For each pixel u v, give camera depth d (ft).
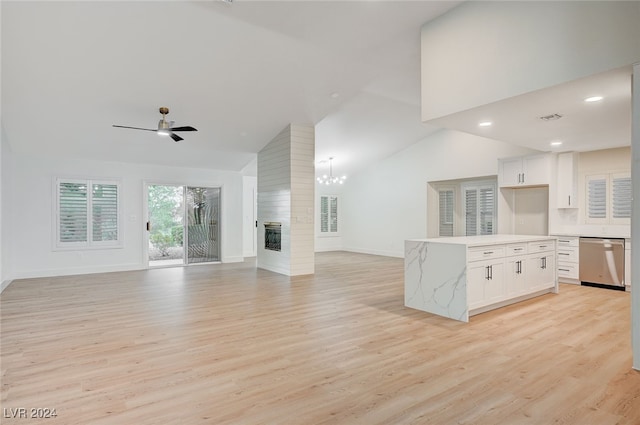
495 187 26.61
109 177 24.25
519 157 22.12
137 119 19.10
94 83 15.60
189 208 27.68
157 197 30.48
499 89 10.60
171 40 13.57
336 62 16.08
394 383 8.07
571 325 12.23
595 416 6.72
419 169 29.86
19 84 15.08
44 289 18.48
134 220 25.09
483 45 11.00
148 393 7.64
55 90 15.81
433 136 28.66
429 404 7.16
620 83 9.36
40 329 11.98
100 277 22.06
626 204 18.88
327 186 37.45
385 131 26.81
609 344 10.43
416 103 21.99
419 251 14.39
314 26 13.12
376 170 34.04
